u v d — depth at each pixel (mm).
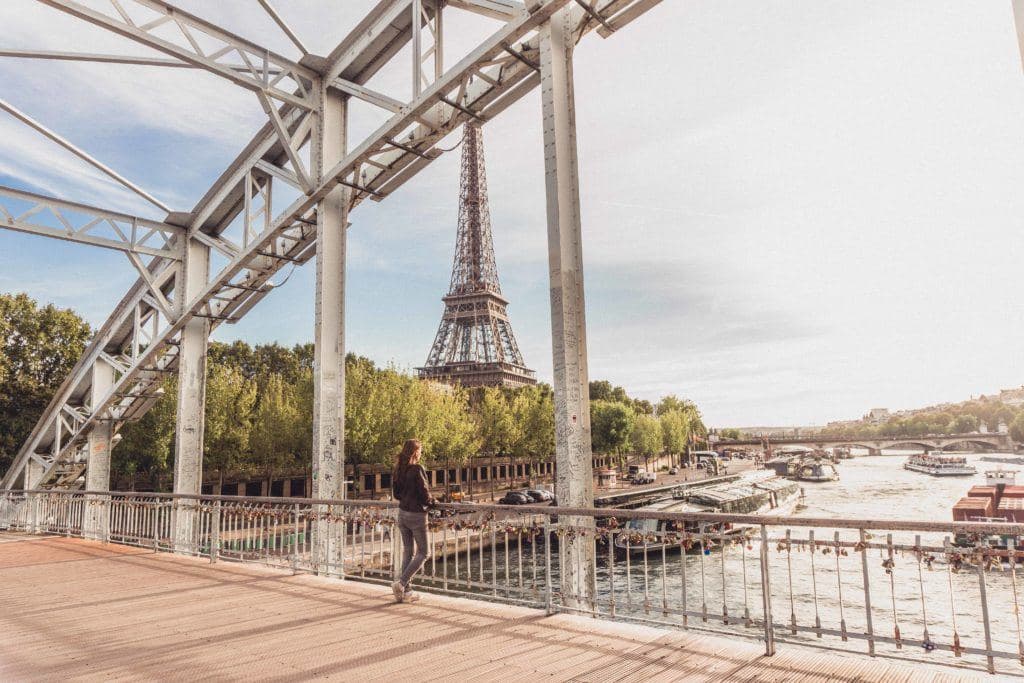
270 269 14992
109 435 20516
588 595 6613
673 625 5852
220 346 65812
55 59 10273
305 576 9617
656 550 31516
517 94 9797
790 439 160250
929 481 103000
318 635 6242
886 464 168500
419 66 10117
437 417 49219
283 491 47406
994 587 22891
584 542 6750
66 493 16750
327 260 12117
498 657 5387
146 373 17766
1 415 44656
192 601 8023
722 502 45844
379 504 8750
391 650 5680
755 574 25547
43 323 47594
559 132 7742
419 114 10125
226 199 15555
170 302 17641
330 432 11484
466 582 7477
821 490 89000
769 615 5266
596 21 7938
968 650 4430
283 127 12164
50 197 14562
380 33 11266
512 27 8273
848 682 4555
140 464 43562
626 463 105938
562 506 7090
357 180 11883
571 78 8086
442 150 11469
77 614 7410
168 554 12398
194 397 16359
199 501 12125
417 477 7723
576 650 5504
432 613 6984
